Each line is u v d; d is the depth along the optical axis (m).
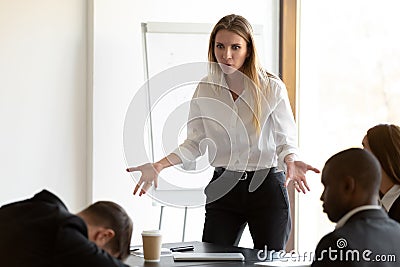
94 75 5.77
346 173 2.75
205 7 6.00
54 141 5.81
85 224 2.67
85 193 5.91
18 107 5.71
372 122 6.12
